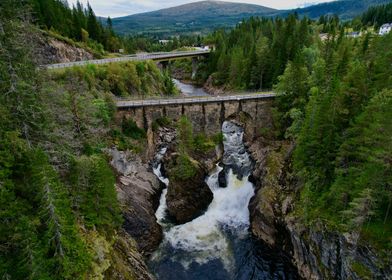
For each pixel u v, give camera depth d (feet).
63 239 71.26
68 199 80.18
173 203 148.36
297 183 135.85
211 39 564.30
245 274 119.24
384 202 95.50
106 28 395.14
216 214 154.30
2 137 69.92
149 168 170.30
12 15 77.36
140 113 176.24
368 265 92.17
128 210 128.06
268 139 191.31
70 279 74.18
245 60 321.52
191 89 399.03
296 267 120.88
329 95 117.70
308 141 125.08
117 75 213.25
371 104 101.04
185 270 120.37
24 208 69.67
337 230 102.78
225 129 231.09
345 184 101.24
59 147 90.58
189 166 156.15
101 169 98.07
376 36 217.36
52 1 277.44
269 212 137.59
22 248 67.87
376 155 88.17
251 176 174.50
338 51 225.97
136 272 106.11
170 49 583.17
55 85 103.91
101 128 135.85
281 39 289.74
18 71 77.61
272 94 201.67
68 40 250.57
